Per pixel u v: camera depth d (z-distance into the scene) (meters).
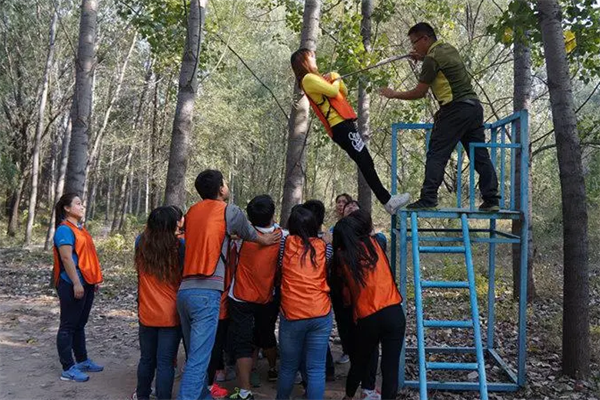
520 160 5.17
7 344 6.57
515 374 5.54
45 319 7.84
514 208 5.62
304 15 8.31
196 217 4.40
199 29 8.68
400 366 5.28
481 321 7.91
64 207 5.21
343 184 30.58
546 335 7.04
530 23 6.14
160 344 4.54
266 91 27.38
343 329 4.95
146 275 4.52
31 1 23.02
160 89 22.31
